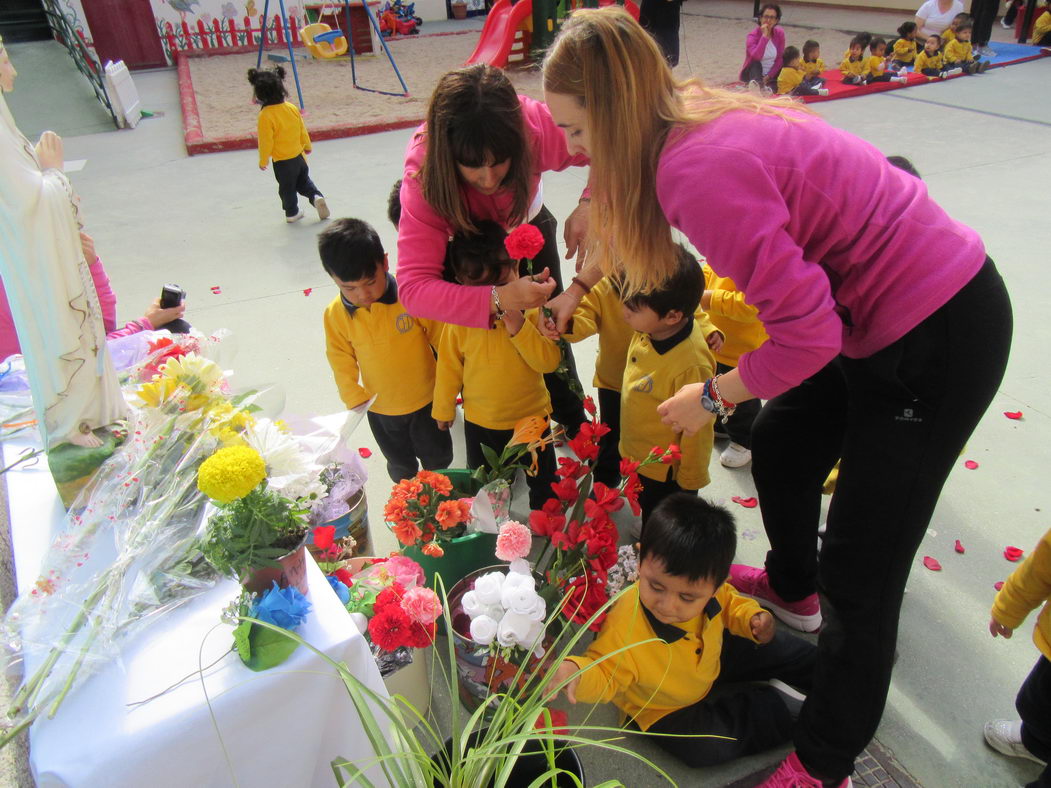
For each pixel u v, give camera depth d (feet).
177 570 4.34
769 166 3.82
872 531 4.62
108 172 22.09
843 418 5.76
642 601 5.45
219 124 26.17
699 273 6.23
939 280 4.09
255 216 18.11
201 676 3.75
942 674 6.32
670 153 3.90
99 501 4.60
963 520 7.90
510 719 4.09
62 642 3.93
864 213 4.06
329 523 6.57
